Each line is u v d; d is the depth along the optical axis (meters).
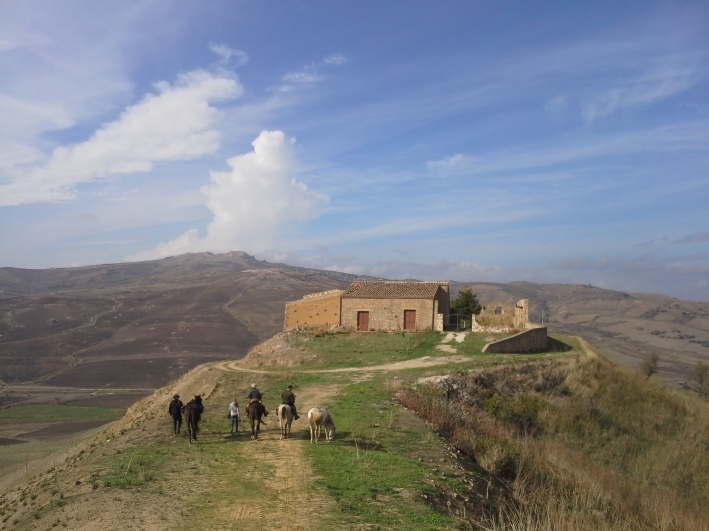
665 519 21.47
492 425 31.09
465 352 49.03
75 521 14.53
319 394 33.53
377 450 20.78
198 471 18.33
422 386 35.22
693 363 109.06
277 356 54.22
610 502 22.02
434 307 59.72
